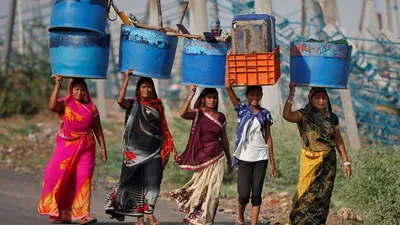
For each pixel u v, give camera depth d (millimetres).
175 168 32219
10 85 60969
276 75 18016
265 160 19188
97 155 39656
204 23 33375
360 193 23125
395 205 21219
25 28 72375
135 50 19000
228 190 29750
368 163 23125
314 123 18547
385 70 39656
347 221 23031
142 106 19719
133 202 19953
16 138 47719
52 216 20547
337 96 39500
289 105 18531
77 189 20375
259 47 17656
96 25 19219
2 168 37000
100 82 61406
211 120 19578
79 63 19141
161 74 19266
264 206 26344
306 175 18672
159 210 25047
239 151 19266
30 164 38688
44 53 65125
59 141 20531
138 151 19750
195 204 19375
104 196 28906
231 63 17812
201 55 18734
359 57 36438
